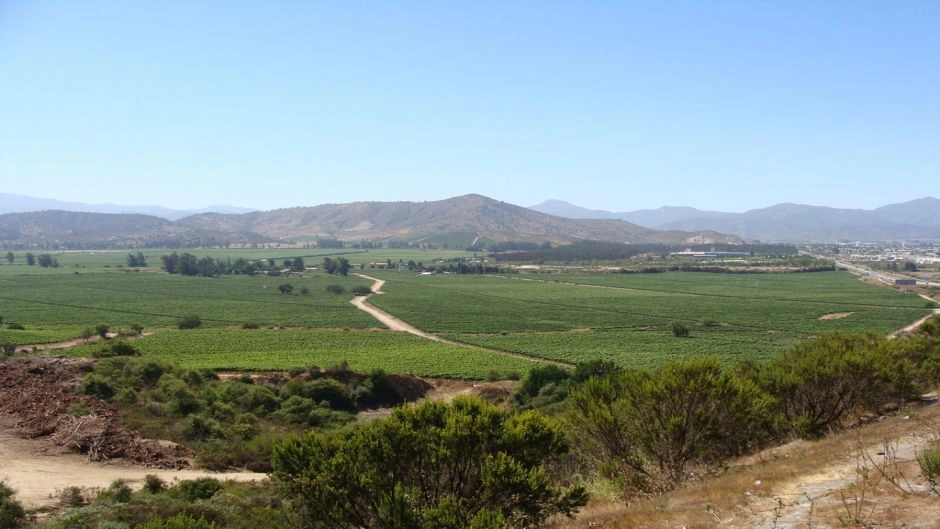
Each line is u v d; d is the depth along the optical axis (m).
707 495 14.29
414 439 14.44
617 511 14.48
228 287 174.62
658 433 19.22
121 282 182.25
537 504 14.06
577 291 177.88
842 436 19.95
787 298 160.12
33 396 36.38
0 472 25.77
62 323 107.44
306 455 14.80
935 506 10.84
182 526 14.88
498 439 14.64
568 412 21.64
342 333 101.44
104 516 18.84
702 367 19.62
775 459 18.30
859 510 10.88
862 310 136.50
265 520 18.42
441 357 80.56
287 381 60.06
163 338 90.31
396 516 13.05
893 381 24.36
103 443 30.28
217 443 33.62
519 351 89.38
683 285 195.50
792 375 25.36
